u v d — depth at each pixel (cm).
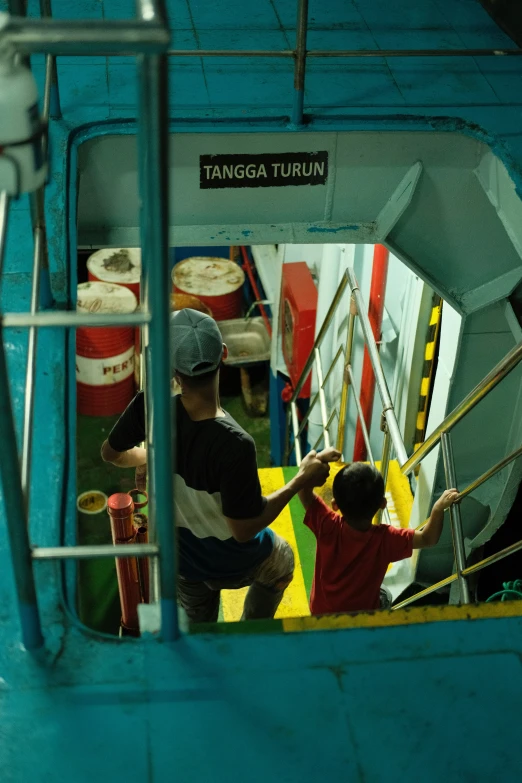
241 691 175
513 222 387
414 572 538
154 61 116
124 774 160
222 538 307
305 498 318
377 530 316
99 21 115
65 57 422
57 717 168
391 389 629
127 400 700
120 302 682
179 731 168
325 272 685
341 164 408
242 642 184
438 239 437
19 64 144
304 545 495
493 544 535
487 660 184
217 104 399
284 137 395
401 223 432
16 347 254
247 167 402
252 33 458
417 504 548
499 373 311
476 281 448
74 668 175
